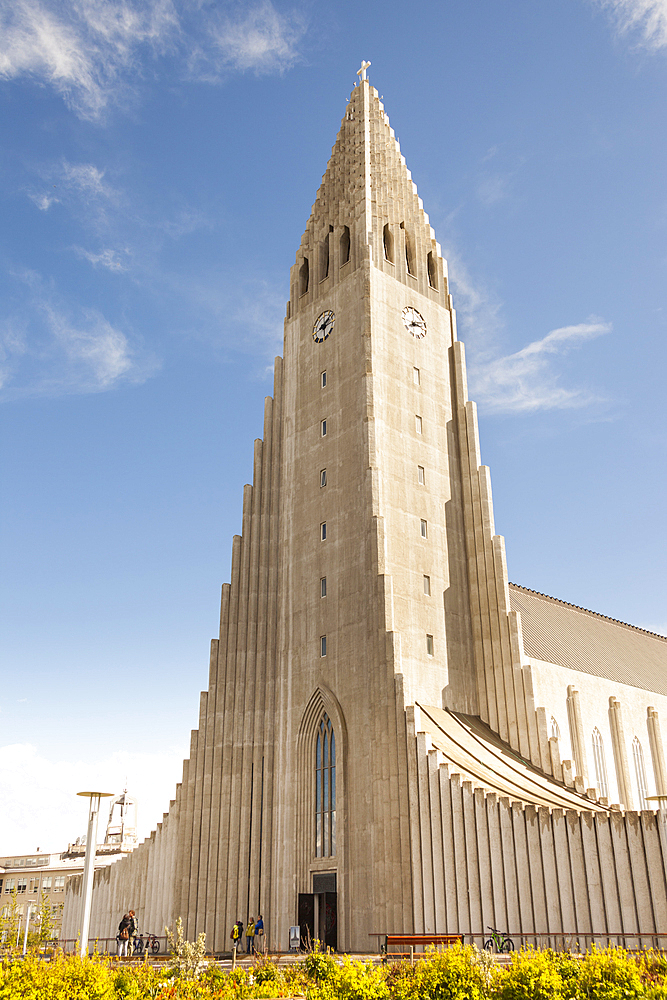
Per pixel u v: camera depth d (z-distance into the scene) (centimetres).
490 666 5053
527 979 1856
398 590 4884
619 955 1925
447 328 5997
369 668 4600
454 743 4378
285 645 5288
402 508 5125
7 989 1819
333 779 4662
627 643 7362
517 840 3594
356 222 5828
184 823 5216
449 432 5672
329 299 5872
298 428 5800
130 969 2080
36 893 11719
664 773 6225
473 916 3650
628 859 3253
